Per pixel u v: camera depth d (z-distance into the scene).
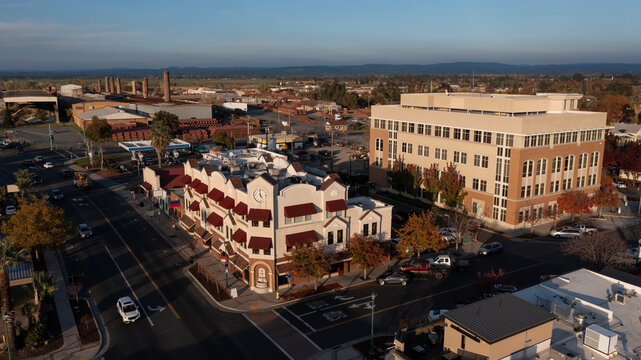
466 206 84.25
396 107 98.56
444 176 84.06
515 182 75.12
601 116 83.62
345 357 41.12
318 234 56.00
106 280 57.41
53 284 48.72
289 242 53.59
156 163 129.12
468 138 82.69
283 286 55.28
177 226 77.56
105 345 43.34
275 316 48.69
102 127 163.75
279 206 53.00
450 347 30.72
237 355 41.78
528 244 70.12
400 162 97.38
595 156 85.06
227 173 66.25
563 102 87.56
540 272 59.84
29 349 42.16
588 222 80.00
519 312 31.12
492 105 82.38
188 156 141.88
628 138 123.00
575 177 83.06
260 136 150.25
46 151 147.38
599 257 56.00
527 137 74.31
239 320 47.94
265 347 43.00
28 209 57.56
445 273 58.34
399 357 30.81
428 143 90.88
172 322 47.53
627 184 104.69
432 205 90.25
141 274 59.12
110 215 83.62
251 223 53.06
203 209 67.06
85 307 50.47
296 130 191.62
